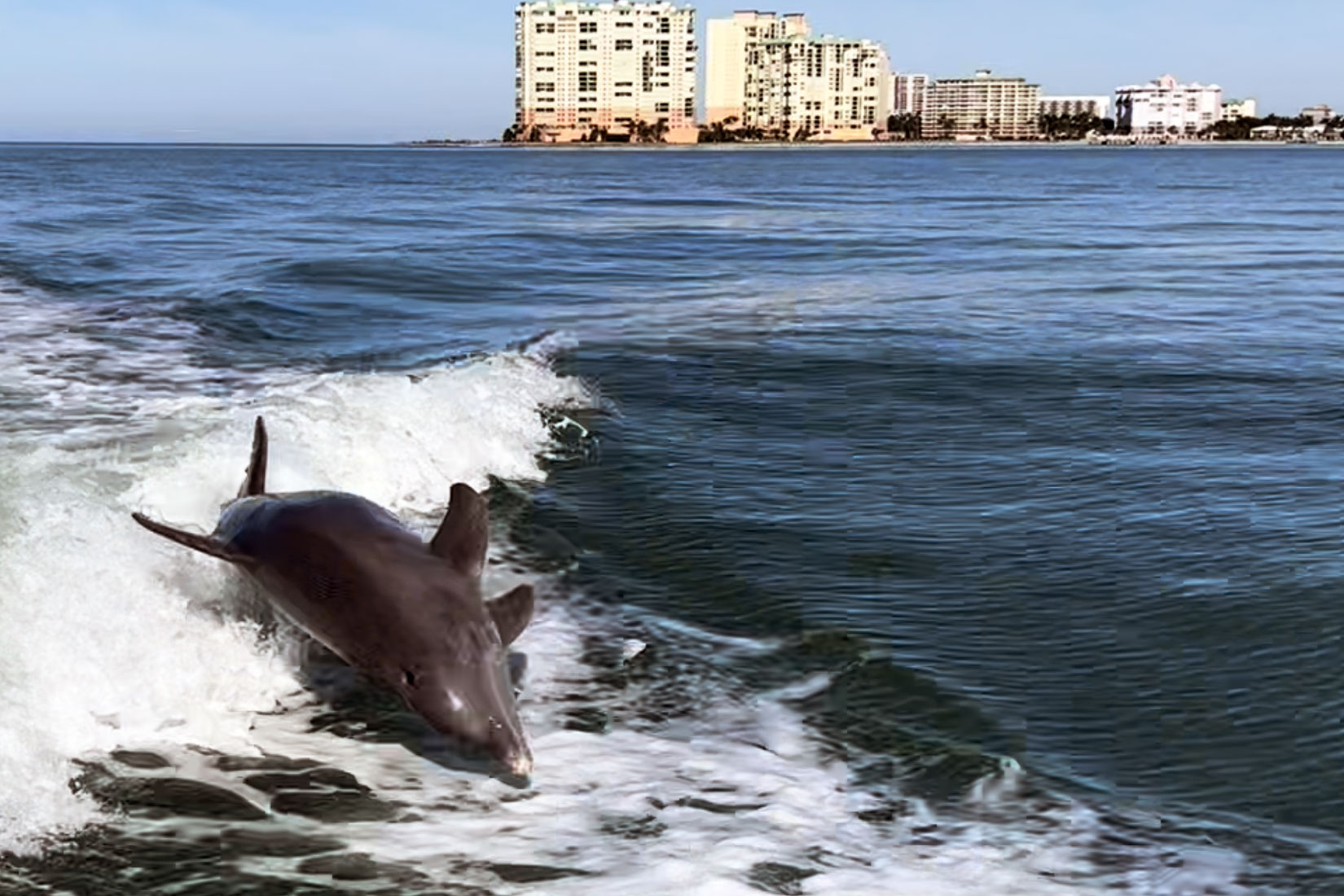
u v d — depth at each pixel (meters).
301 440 8.15
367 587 5.27
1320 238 33.53
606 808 4.70
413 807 4.66
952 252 28.58
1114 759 5.17
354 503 5.92
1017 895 4.22
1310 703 5.68
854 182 78.06
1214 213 45.97
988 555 7.59
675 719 5.44
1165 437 10.65
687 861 4.34
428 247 27.08
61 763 4.74
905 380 12.93
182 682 5.37
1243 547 7.75
